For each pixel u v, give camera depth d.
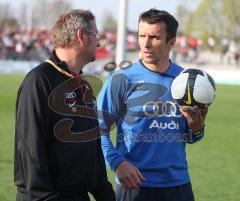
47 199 4.12
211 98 5.09
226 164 12.18
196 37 75.94
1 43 47.97
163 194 5.23
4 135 14.92
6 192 9.10
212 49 66.69
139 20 5.28
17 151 4.25
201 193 9.56
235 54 57.41
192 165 11.98
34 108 4.12
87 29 4.38
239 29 74.94
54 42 4.42
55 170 4.29
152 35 5.16
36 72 4.21
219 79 46.78
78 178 4.34
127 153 5.26
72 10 4.43
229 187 10.03
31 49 47.91
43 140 4.15
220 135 16.64
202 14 75.62
